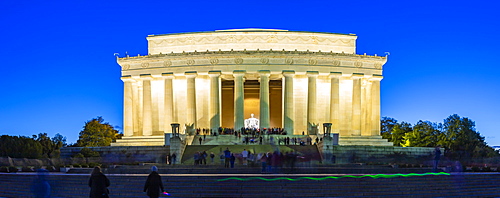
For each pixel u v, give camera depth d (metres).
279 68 106.88
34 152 94.25
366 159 86.19
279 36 111.69
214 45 112.19
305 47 112.00
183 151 84.69
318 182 50.81
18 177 56.34
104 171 63.44
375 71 110.12
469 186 54.00
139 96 113.81
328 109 110.00
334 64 108.38
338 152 86.19
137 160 87.25
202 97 110.25
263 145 87.19
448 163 78.81
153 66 110.00
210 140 96.81
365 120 112.00
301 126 108.12
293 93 108.44
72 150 92.69
